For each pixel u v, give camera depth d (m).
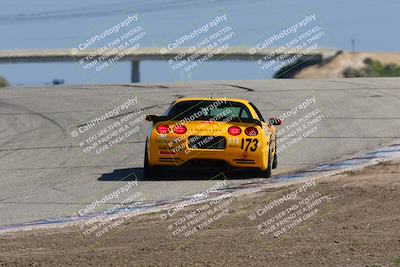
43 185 40.81
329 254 22.78
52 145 57.19
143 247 24.58
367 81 103.50
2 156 53.00
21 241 26.23
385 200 30.02
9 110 79.38
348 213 28.47
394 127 59.94
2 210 33.75
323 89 90.56
